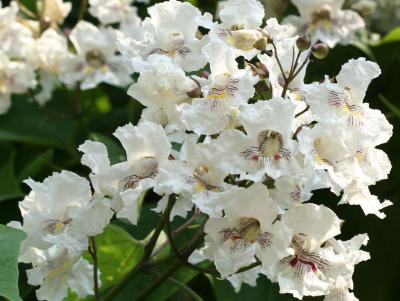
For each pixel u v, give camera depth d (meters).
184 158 0.53
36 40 0.92
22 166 0.95
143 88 0.55
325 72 0.94
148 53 0.59
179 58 0.58
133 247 0.68
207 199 0.52
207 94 0.53
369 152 0.54
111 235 0.67
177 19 0.58
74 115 0.93
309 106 0.53
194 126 0.52
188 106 0.53
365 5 0.93
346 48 0.94
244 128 0.53
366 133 0.53
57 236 0.57
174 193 0.54
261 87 0.56
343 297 0.57
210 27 0.58
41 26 0.92
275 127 0.52
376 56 0.95
